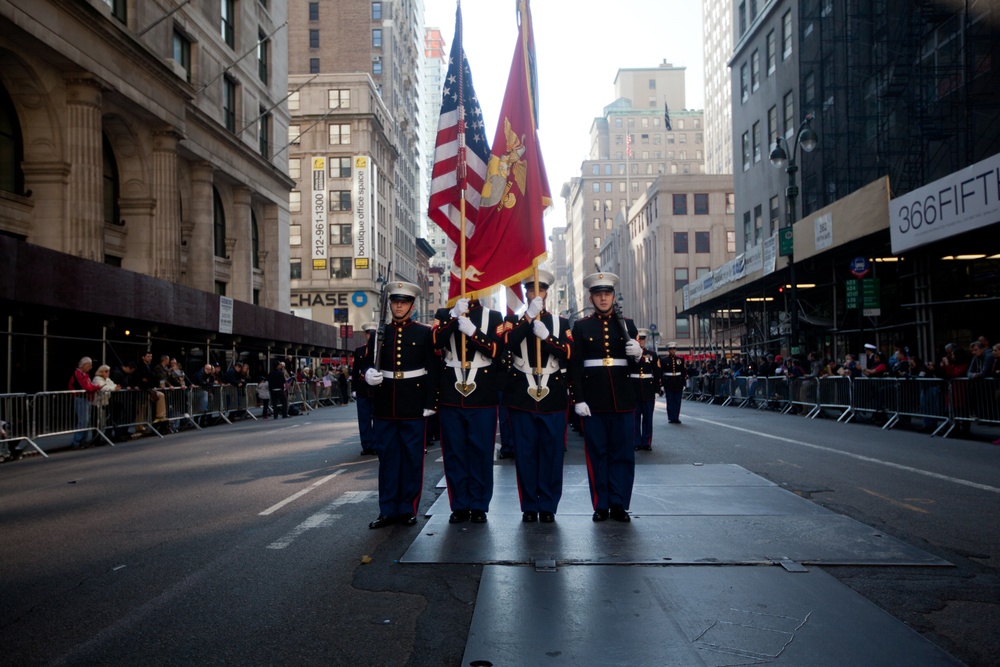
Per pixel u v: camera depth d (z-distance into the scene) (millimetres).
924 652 3840
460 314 6785
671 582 4980
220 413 23172
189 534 6863
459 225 7637
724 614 4387
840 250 22781
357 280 66375
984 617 4387
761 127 40312
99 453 14961
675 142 145875
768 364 28234
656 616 4367
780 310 38594
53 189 22812
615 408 6730
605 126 149250
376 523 6895
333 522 7207
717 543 5918
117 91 24578
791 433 15727
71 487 10078
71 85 22953
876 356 19891
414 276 100125
